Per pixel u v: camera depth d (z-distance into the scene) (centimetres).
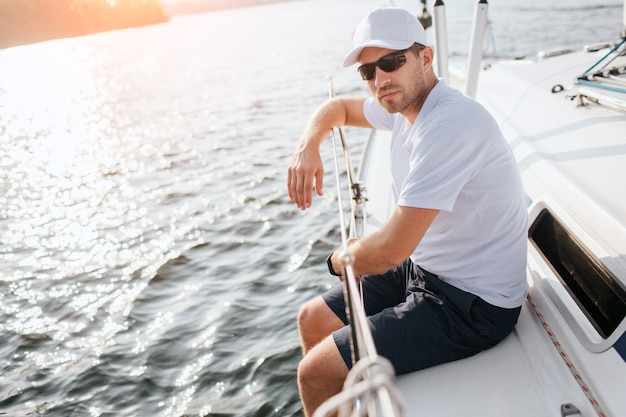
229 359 431
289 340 444
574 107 333
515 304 192
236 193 806
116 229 738
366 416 152
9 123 1755
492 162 176
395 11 181
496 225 183
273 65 2206
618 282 188
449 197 171
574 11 2175
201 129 1256
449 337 188
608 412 155
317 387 181
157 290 558
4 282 617
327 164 839
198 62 2814
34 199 921
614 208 222
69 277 614
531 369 184
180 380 416
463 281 189
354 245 186
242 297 519
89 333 496
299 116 1268
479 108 175
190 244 653
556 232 243
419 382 187
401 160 204
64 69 3731
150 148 1148
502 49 1501
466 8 2673
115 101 1930
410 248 175
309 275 545
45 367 452
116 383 420
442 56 336
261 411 373
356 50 182
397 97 185
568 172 264
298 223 668
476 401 176
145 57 3869
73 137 1409
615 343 170
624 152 256
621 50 348
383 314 192
